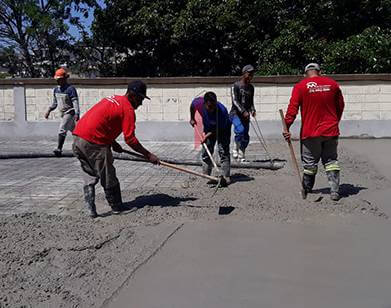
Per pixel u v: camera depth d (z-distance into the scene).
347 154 7.11
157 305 2.52
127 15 14.02
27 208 4.34
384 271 2.92
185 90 9.10
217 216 3.98
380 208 4.26
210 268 2.98
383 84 8.85
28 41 17.42
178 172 6.00
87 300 2.56
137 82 3.89
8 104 9.48
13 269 2.90
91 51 17.59
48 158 7.26
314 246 3.33
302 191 4.48
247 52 13.92
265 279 2.82
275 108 9.01
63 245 3.26
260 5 12.73
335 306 2.49
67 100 7.05
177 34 13.05
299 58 11.84
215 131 4.99
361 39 10.52
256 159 6.76
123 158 6.83
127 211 4.11
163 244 3.37
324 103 4.31
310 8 11.91
